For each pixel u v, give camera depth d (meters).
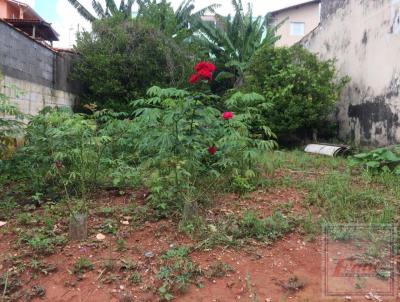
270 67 9.80
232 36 17.91
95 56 10.24
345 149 7.94
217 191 4.31
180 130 3.30
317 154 8.06
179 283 2.47
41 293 2.37
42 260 2.74
